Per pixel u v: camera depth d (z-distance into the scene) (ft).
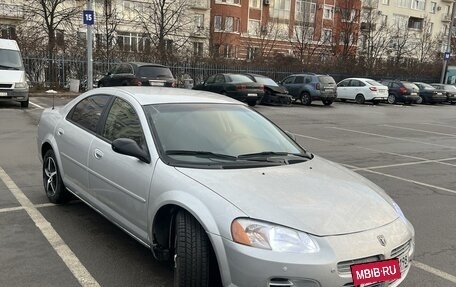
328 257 9.32
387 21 225.76
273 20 174.70
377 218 10.56
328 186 11.48
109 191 13.69
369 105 93.30
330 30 179.32
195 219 10.53
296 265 9.20
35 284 11.91
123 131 13.92
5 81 49.57
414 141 43.60
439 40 195.52
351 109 79.77
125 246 14.46
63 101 62.69
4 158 26.40
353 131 48.73
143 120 13.28
